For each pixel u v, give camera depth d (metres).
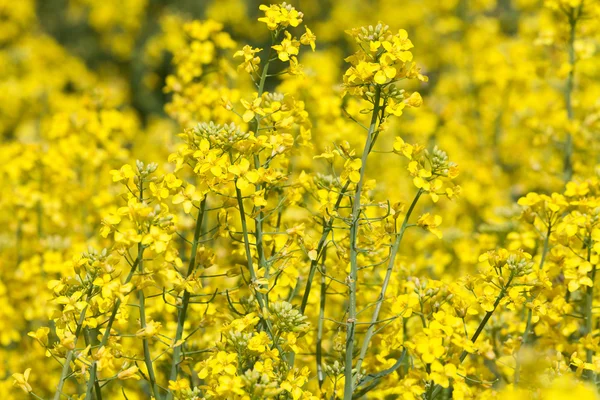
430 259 1.60
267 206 1.36
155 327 1.22
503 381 1.36
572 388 1.15
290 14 1.30
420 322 1.42
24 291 1.54
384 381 1.34
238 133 1.24
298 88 1.61
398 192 1.75
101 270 1.22
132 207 1.21
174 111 1.55
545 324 1.34
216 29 1.56
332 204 1.31
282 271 1.32
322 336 1.39
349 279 1.24
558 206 1.32
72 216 1.67
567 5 1.60
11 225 1.65
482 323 1.24
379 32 1.24
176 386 1.23
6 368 1.55
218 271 1.40
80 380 1.26
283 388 1.21
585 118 1.70
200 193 1.23
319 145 1.59
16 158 1.63
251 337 1.23
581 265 1.30
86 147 1.68
